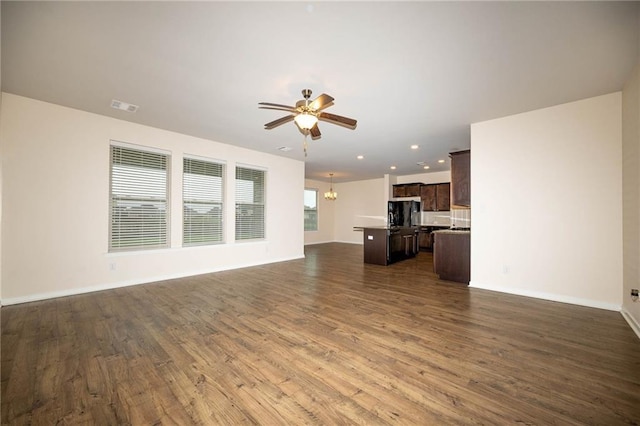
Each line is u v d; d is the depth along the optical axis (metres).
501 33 2.03
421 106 3.40
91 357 2.06
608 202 3.08
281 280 4.53
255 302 3.38
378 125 4.12
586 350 2.18
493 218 3.86
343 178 9.95
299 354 2.12
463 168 4.50
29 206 3.32
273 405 1.56
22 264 3.29
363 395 1.65
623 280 2.98
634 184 2.68
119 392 1.66
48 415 1.47
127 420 1.44
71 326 2.63
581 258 3.25
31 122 3.32
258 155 5.96
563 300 3.36
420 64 2.46
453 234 4.45
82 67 2.55
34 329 2.56
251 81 2.79
